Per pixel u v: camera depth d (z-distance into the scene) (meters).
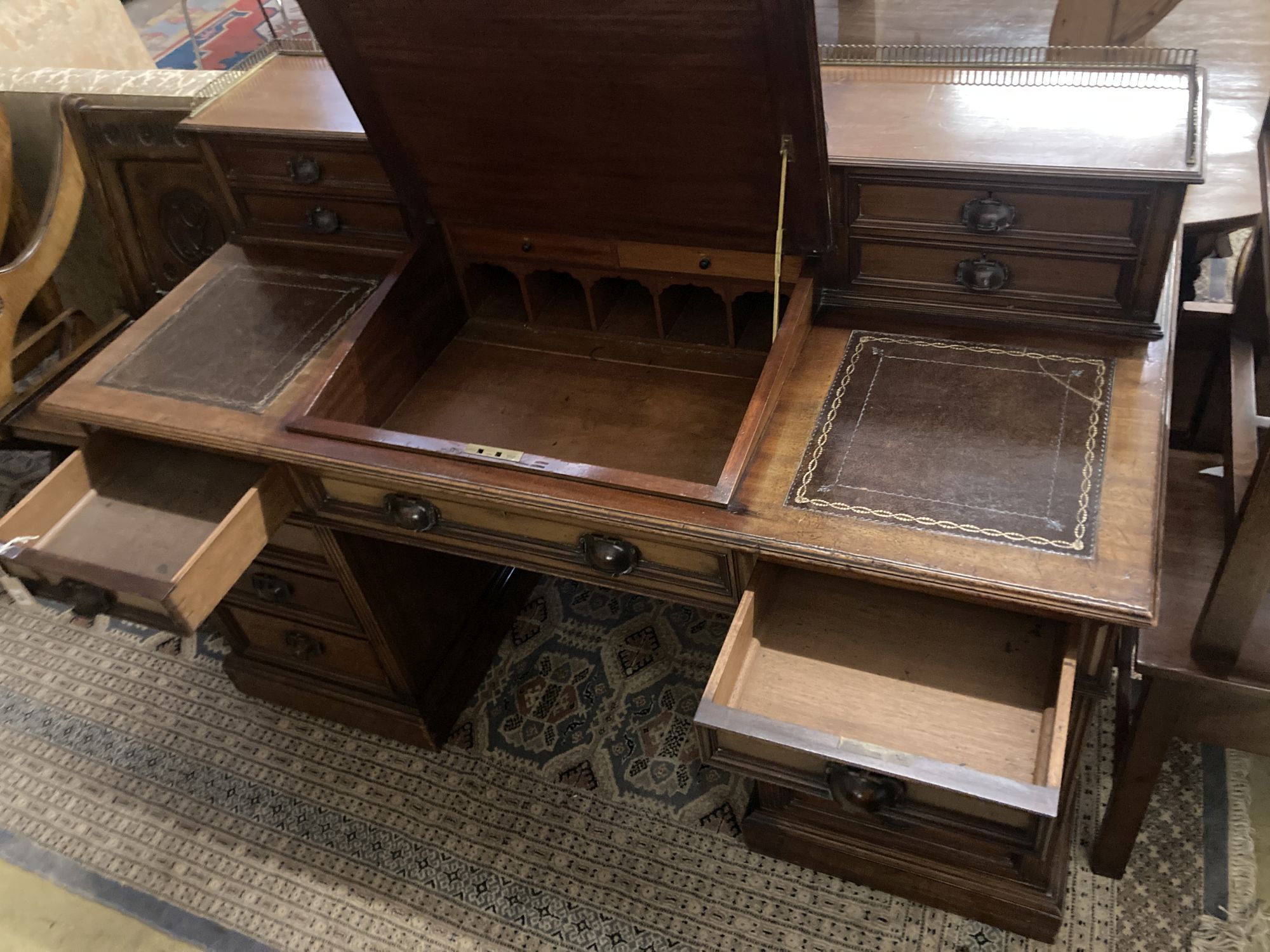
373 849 1.79
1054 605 1.08
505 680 2.05
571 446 1.49
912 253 1.38
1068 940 1.54
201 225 1.98
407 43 1.28
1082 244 1.27
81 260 2.52
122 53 2.85
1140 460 1.19
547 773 1.87
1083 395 1.27
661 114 1.26
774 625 1.32
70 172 1.89
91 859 1.84
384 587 1.73
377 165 1.60
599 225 1.50
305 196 1.71
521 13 1.18
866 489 1.22
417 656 1.87
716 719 1.12
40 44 2.62
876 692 1.23
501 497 1.30
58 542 1.48
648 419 1.52
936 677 1.23
